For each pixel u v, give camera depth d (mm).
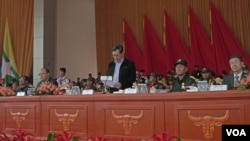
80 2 10977
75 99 3502
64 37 10156
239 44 8695
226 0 8906
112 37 10961
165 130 2945
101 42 11164
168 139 2051
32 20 9695
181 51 9523
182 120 2865
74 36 10602
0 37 9789
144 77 8117
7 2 9828
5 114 4113
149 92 3375
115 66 4328
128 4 10672
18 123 3967
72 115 3525
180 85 3723
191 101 2826
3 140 2266
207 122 2736
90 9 11453
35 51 9477
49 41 9547
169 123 2928
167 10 9875
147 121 3051
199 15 9344
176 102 2900
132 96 3135
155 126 2998
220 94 2678
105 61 11047
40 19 9484
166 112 2951
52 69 9602
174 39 9656
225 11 8922
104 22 11141
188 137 2824
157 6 10094
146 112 3064
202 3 9297
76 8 10789
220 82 3805
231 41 8789
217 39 8961
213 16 9023
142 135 3064
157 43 10023
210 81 3953
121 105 3205
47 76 5422
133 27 10555
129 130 3141
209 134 2725
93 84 6305
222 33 8930
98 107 3354
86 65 11086
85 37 11109
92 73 11367
